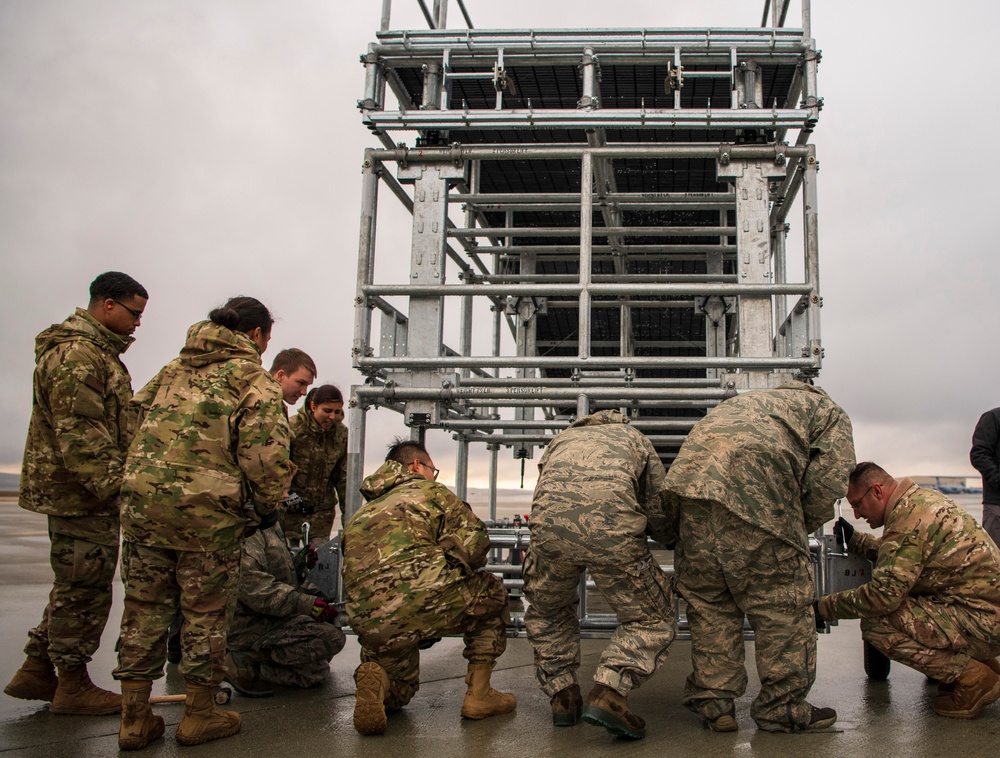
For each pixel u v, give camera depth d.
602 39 4.57
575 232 5.78
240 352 2.94
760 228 4.48
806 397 2.99
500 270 7.63
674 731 2.90
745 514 2.73
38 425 2.99
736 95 4.55
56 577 3.05
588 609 5.77
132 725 2.71
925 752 2.63
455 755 2.62
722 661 2.90
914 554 3.11
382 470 3.25
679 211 7.02
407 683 3.11
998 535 4.89
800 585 2.85
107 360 3.09
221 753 2.65
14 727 2.96
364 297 4.52
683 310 8.20
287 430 2.88
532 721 3.04
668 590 2.93
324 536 4.84
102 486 2.90
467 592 3.04
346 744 2.75
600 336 9.42
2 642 4.37
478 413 6.51
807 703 2.92
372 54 4.71
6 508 38.75
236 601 3.05
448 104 4.70
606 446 2.91
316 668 3.62
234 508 2.80
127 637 2.72
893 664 4.09
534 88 5.25
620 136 5.76
